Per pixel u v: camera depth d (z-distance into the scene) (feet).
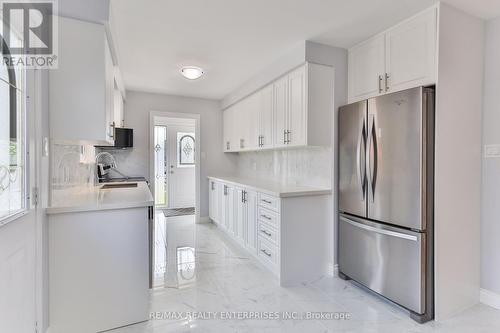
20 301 4.61
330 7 6.79
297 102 9.39
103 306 6.25
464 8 6.86
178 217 18.17
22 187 4.79
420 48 7.02
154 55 9.88
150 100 15.44
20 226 4.62
